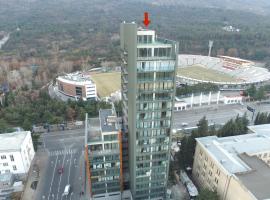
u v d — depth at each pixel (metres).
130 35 78.44
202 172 111.38
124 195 105.75
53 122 162.75
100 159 96.50
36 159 135.38
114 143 95.69
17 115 163.75
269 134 120.81
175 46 78.94
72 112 173.62
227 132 137.25
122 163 105.19
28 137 130.25
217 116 188.88
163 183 102.31
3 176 115.56
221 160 95.81
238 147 106.50
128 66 85.56
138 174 96.94
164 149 94.12
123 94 102.12
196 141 117.44
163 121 88.75
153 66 79.56
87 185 116.69
